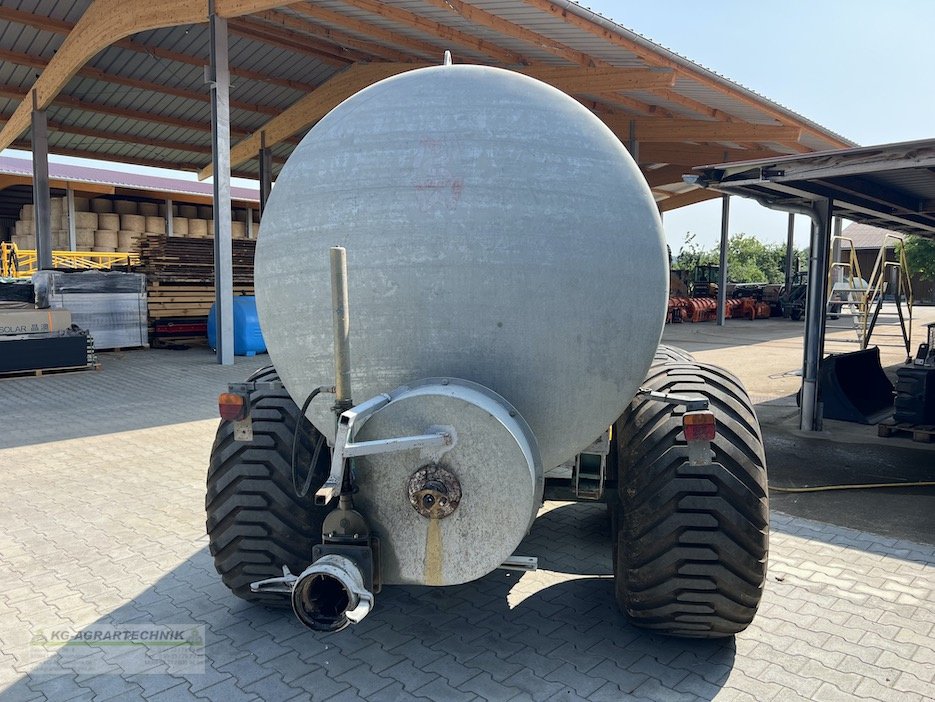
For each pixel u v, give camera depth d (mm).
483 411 2359
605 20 11336
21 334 11516
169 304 15758
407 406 2410
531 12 10906
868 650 3312
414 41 14156
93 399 9734
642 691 2973
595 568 4223
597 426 2812
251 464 3307
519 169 2561
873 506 5461
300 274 2648
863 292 10609
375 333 2541
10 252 21828
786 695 2949
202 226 29016
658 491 2934
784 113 15500
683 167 25547
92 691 3002
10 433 7719
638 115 17109
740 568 2906
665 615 3080
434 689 2992
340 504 2438
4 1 14820
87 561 4340
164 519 5074
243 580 3439
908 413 7727
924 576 4164
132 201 28891
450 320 2514
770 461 6793
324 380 2689
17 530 4852
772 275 59344
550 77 14031
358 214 2559
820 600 3834
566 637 3432
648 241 2760
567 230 2553
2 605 3771
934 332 9898
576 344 2590
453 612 3707
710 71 13297
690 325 26031
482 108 2674
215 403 9477
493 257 2490
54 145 22766
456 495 2404
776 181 6199
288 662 3215
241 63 17969
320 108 19328
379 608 3754
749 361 14508
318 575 2318
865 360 9711
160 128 21766
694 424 2787
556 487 3219
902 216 8898
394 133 2639
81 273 14234
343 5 12297
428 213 2506
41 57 17406
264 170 21609
